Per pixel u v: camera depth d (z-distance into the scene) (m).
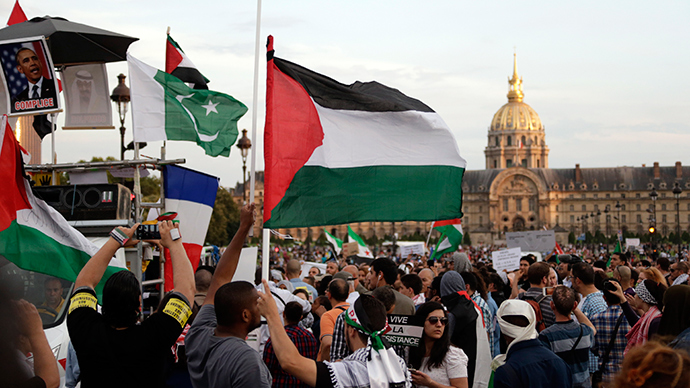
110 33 13.11
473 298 10.24
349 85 10.01
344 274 12.02
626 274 12.53
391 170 9.67
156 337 5.18
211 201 13.27
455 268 11.82
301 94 9.29
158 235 5.66
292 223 8.93
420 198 9.63
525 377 6.92
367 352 5.48
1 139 6.46
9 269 6.46
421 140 9.77
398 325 6.67
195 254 12.97
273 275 15.50
